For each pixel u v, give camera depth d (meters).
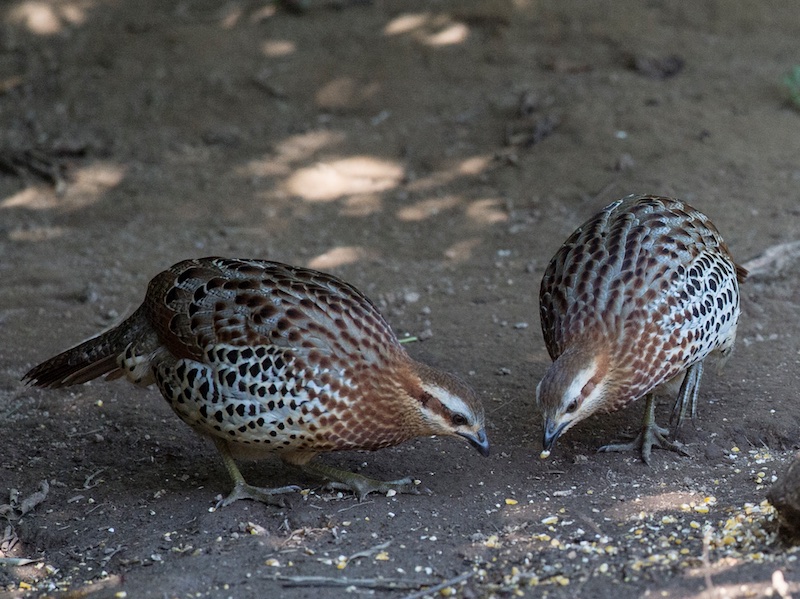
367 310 9.21
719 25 19.91
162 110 18.38
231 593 7.79
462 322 12.76
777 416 10.24
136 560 8.52
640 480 9.41
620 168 15.94
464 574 7.88
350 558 8.23
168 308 9.28
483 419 9.12
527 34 19.64
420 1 20.72
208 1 21.34
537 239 14.69
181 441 10.61
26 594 8.27
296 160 17.11
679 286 9.53
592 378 9.07
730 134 16.69
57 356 10.04
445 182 16.33
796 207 14.81
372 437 9.07
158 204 16.12
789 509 7.61
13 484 9.88
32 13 20.73
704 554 7.58
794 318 12.35
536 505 8.99
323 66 19.17
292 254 14.67
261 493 9.36
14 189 16.61
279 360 8.76
